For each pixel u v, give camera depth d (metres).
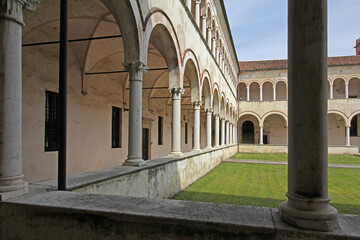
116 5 6.22
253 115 36.84
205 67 14.62
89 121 11.09
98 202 3.20
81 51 10.20
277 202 8.60
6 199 3.27
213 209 2.95
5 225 3.23
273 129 38.44
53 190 3.80
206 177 13.70
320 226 2.38
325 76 2.65
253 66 38.97
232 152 30.02
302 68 2.69
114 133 13.21
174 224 2.65
